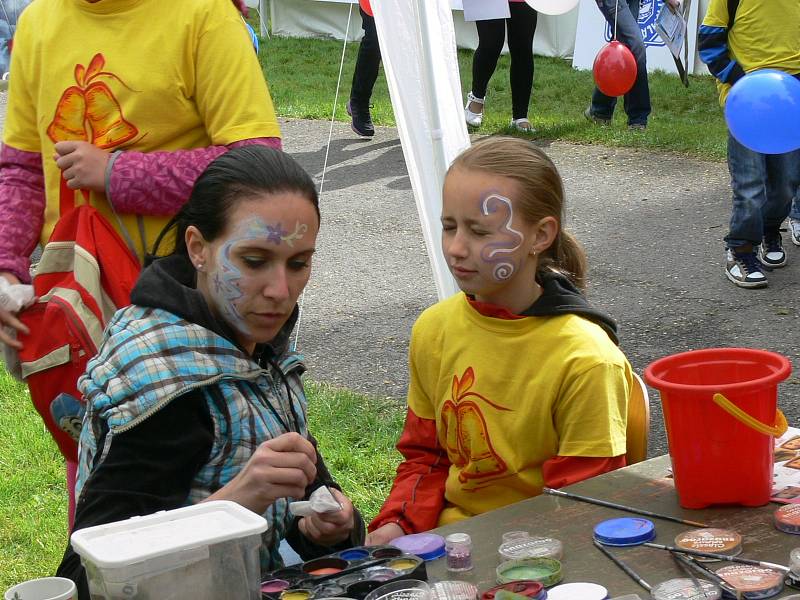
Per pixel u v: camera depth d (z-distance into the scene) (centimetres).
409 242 747
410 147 381
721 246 682
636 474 206
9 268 275
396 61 371
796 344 518
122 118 261
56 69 264
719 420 180
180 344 184
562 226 243
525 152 235
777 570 158
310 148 1030
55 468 435
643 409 239
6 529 388
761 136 404
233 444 185
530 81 986
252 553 136
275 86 1295
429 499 248
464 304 245
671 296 600
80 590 170
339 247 745
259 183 185
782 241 675
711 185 827
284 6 1628
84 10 262
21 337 263
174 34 258
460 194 232
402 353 546
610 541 174
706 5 1202
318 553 204
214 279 188
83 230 262
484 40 985
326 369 530
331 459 420
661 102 1105
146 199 257
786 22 542
